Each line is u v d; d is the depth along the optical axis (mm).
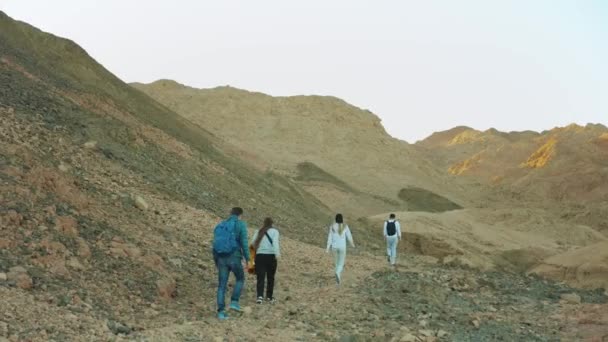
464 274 17109
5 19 33844
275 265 10320
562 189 76625
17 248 8469
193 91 101875
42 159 13398
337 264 12812
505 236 40125
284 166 79250
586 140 93750
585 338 9094
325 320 8984
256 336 7617
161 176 19609
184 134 34031
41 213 9664
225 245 8797
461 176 107188
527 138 137500
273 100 100375
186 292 9797
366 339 7719
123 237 10836
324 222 31984
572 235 44875
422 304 11047
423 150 143250
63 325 6766
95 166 16219
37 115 18062
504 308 11844
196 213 16156
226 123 93375
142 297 8781
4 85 19656
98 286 8516
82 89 26969
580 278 17297
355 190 75312
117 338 6750
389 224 17844
